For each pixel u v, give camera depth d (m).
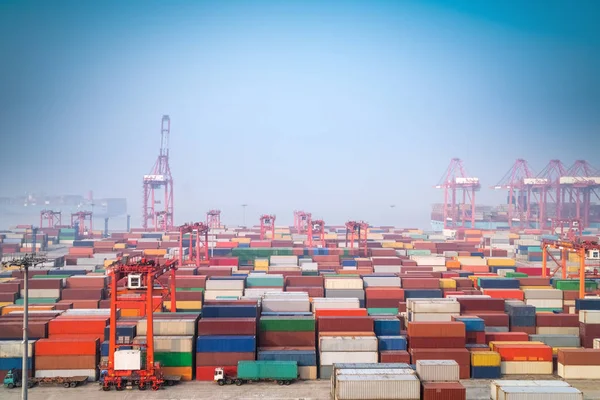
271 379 54.38
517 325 66.25
